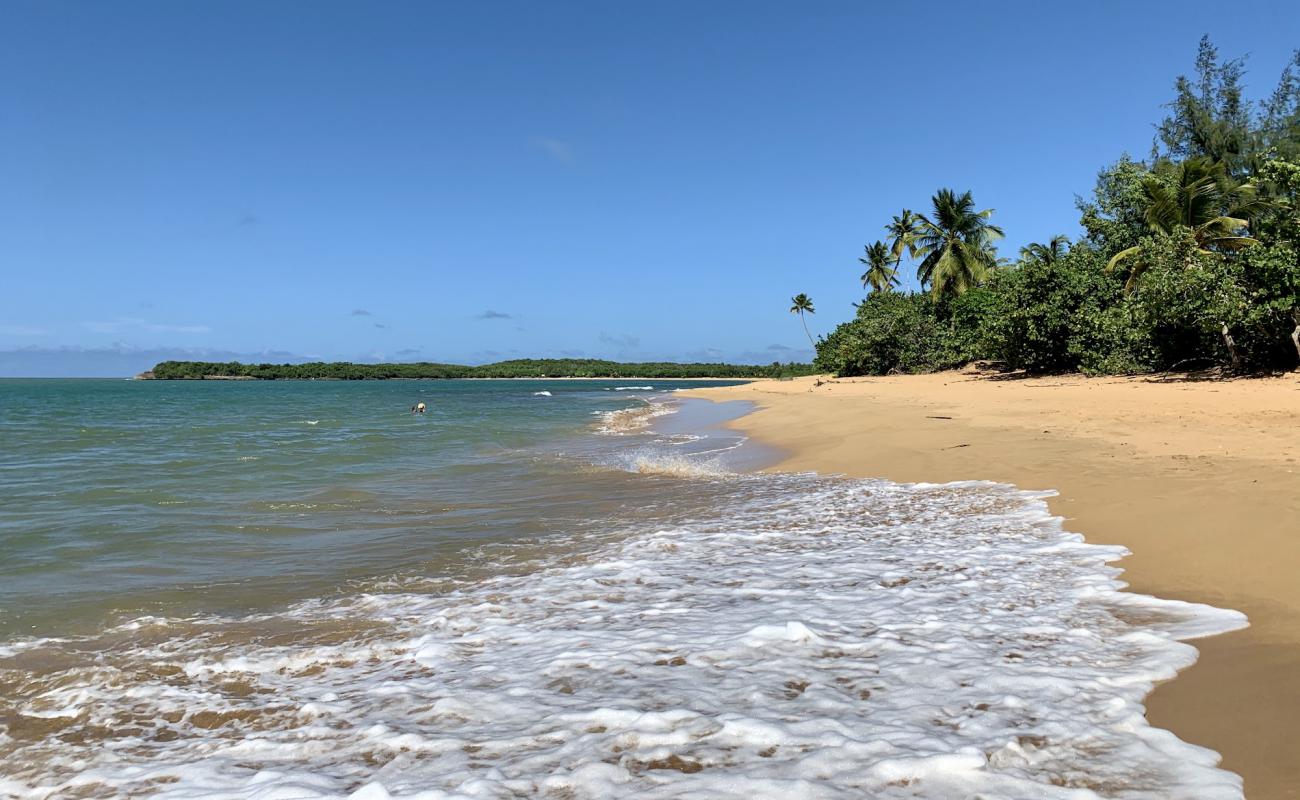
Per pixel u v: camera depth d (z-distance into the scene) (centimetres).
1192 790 251
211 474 1238
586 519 814
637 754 287
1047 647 383
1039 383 2830
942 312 4784
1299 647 366
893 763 271
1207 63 3316
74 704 363
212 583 581
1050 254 3338
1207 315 2133
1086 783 257
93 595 552
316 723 332
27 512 888
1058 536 626
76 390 9312
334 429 2370
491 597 525
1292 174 2088
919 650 384
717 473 1174
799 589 510
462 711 335
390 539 730
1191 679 337
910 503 820
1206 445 969
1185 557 527
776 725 305
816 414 2166
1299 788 250
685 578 554
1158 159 3403
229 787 280
